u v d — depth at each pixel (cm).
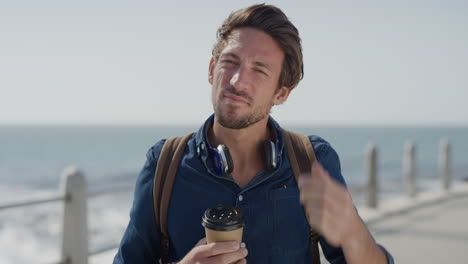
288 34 144
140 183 157
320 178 124
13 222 1638
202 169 149
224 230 126
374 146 798
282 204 147
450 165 1020
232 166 146
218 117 143
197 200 147
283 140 157
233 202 146
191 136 160
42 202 371
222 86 142
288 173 152
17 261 1149
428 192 985
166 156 155
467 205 839
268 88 143
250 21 144
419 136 15438
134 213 155
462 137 14250
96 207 1647
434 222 700
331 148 164
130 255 154
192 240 146
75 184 389
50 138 15062
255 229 144
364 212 762
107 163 6575
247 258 143
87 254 396
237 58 142
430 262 509
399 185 1253
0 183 4422
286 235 146
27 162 6775
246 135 149
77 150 9394
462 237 611
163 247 153
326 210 123
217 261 125
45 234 1395
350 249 128
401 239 605
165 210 149
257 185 148
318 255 153
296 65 148
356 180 2005
